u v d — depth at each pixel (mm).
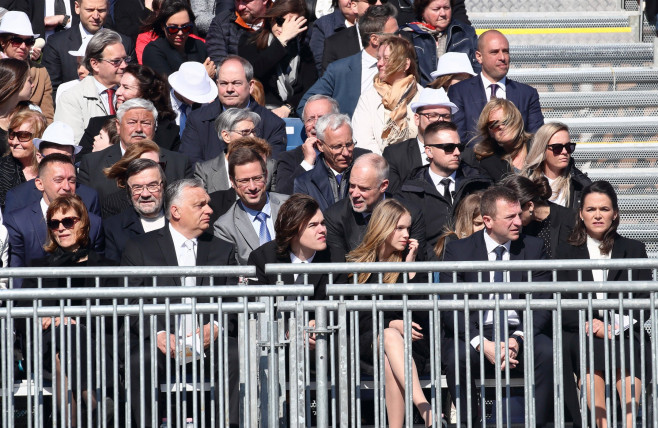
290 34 40750
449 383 26016
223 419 22188
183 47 42062
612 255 28141
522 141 33469
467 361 21484
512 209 27031
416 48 39719
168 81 37750
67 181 30000
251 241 30297
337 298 26203
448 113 33594
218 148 35625
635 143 40406
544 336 26125
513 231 27125
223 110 36250
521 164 33531
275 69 41031
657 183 39188
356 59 38625
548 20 46094
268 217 30719
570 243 28422
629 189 39250
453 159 32000
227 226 30375
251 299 24578
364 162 29594
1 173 32812
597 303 21625
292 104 41438
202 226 28078
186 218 27953
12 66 34625
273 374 21641
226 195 32250
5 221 29953
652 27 46219
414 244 27719
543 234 29984
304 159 34188
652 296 21453
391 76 36188
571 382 26016
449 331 26234
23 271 22875
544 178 30172
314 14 45500
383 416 21781
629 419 26062
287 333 23797
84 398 25609
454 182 32344
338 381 23172
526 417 21531
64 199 28391
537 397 25922
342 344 21656
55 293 21297
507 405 21562
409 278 27547
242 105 36250
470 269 21891
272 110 40188
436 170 32281
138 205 30000
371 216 27375
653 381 21516
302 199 26984
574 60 43906
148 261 27766
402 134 35750
